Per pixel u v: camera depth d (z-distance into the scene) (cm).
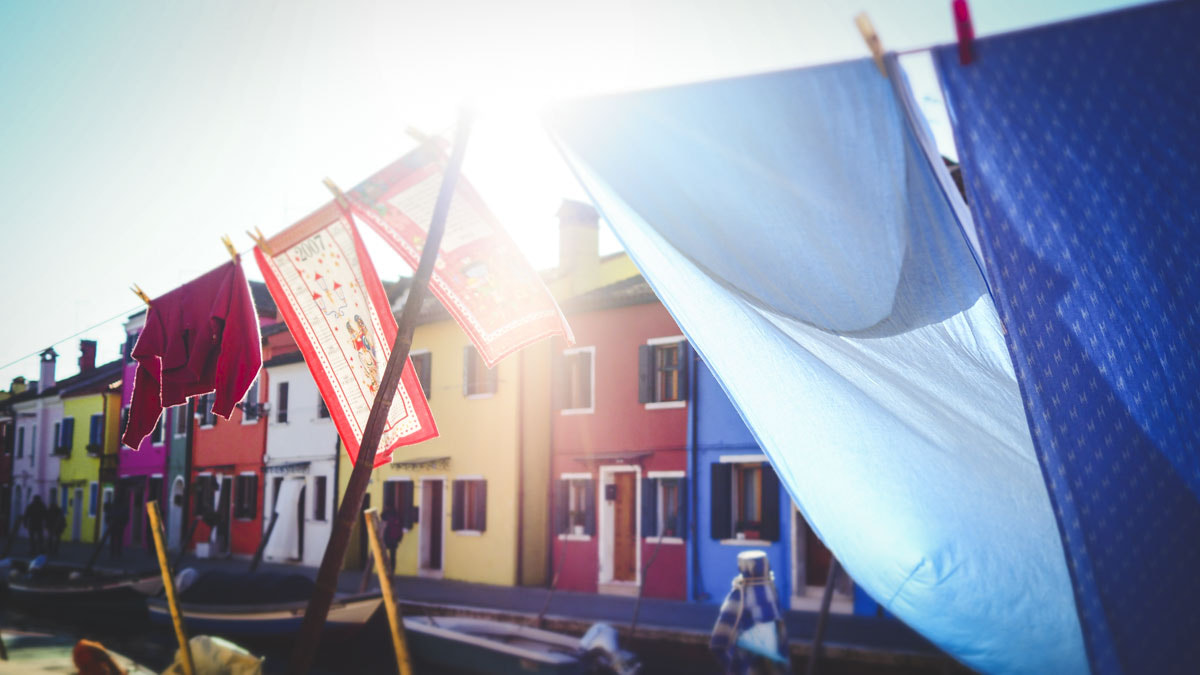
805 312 410
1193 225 317
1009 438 425
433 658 1386
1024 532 430
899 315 404
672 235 397
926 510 440
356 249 573
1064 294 333
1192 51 300
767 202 382
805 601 1708
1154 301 331
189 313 651
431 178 555
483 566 2278
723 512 1869
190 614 1562
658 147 386
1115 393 334
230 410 619
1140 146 313
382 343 565
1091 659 327
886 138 358
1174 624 321
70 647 1127
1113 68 310
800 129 366
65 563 2991
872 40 335
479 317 548
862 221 377
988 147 328
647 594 1967
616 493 2117
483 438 2328
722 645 717
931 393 427
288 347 2989
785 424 450
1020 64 320
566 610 1686
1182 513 327
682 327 459
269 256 606
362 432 578
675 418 1980
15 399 5012
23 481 4791
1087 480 334
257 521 3073
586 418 2161
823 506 457
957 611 445
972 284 391
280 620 1491
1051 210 329
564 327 545
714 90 372
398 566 2522
